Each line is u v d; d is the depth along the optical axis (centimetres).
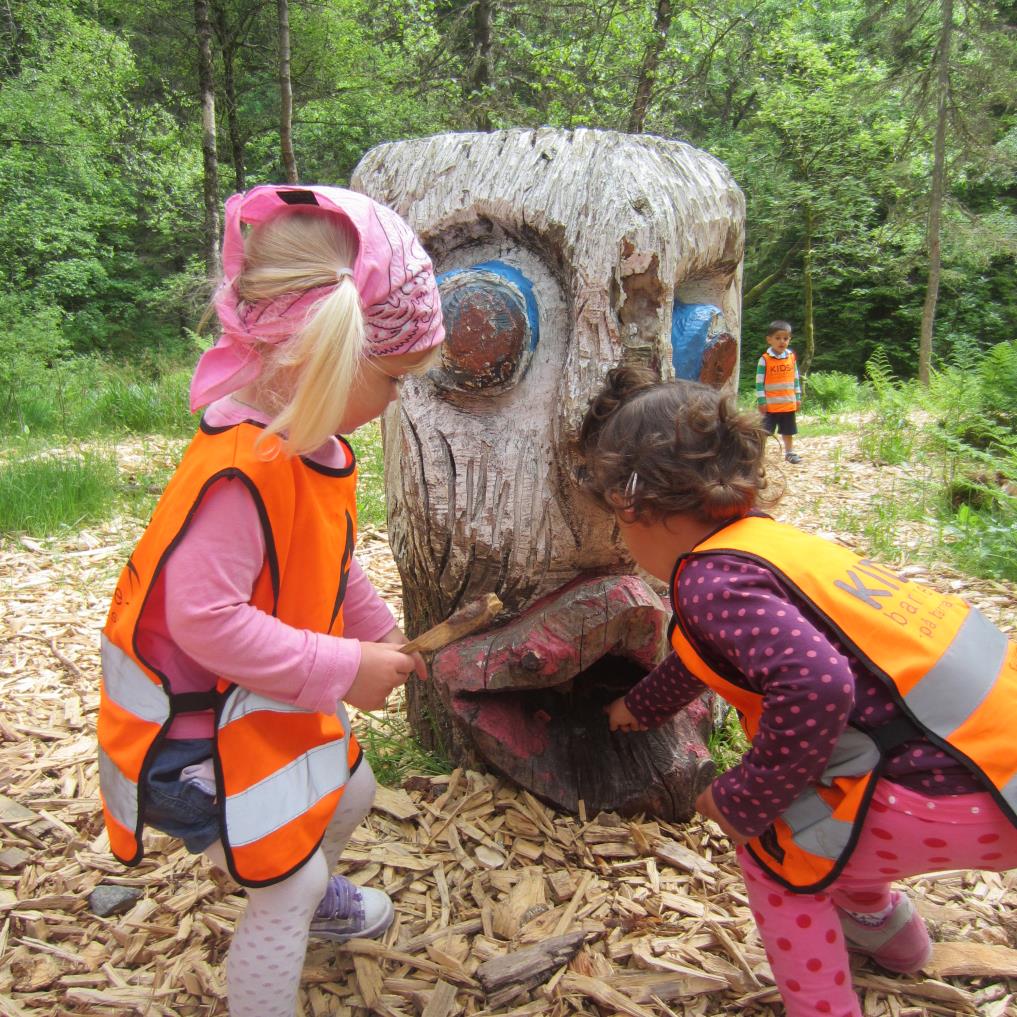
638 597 199
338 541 146
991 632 146
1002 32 1585
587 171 198
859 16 2277
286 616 141
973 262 1750
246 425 133
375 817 217
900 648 136
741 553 140
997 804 130
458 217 204
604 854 204
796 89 1998
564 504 204
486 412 208
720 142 2189
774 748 131
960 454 634
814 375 1456
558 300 204
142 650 135
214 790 135
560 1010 164
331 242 129
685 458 144
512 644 204
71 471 517
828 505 562
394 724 259
